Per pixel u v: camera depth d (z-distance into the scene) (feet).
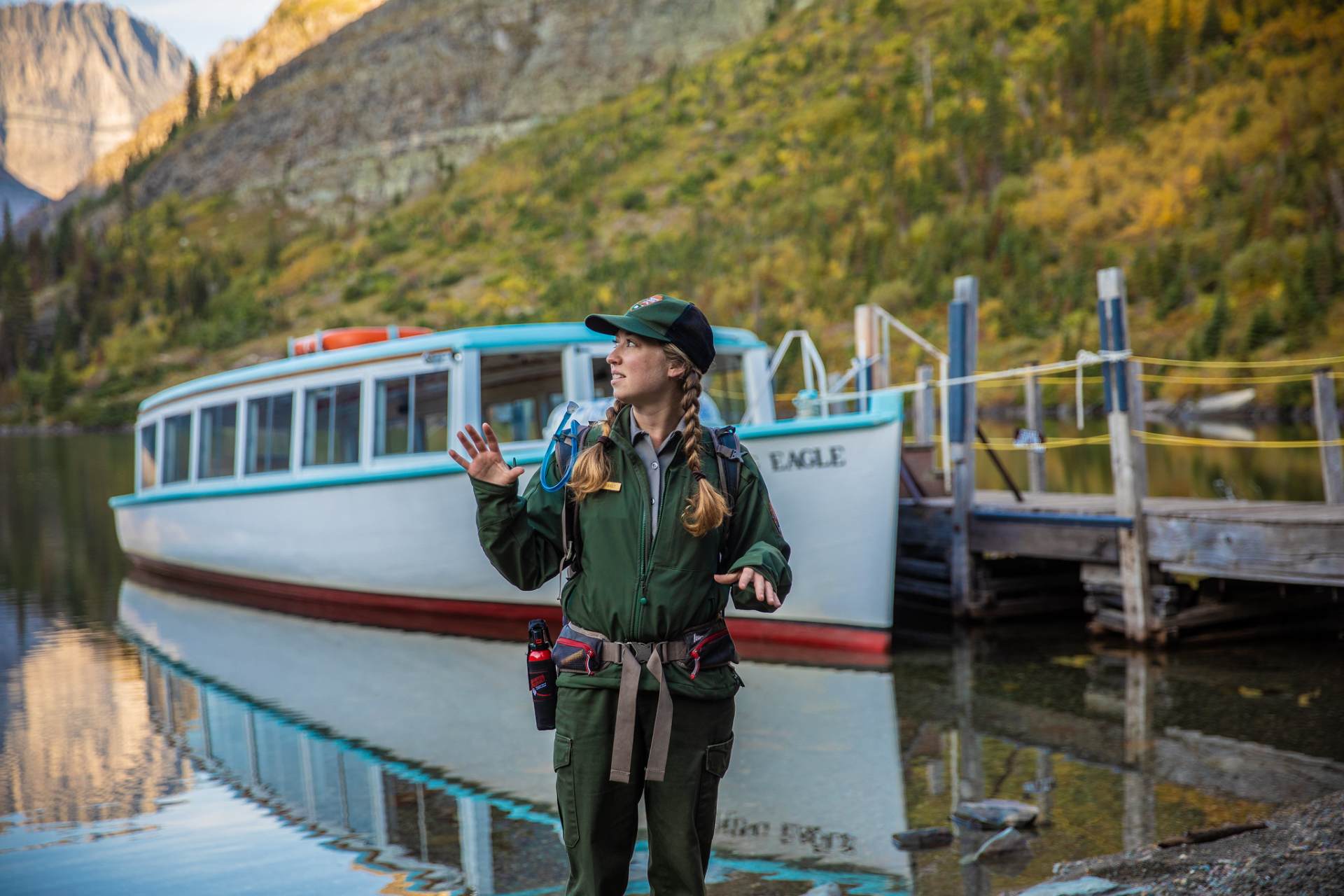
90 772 19.70
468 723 22.74
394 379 33.63
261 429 38.06
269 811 17.39
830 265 424.87
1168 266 309.22
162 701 25.05
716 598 8.29
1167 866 13.25
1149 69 483.92
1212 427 141.69
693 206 575.38
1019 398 228.84
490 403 32.89
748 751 20.06
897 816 16.37
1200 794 16.98
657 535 8.09
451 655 29.73
